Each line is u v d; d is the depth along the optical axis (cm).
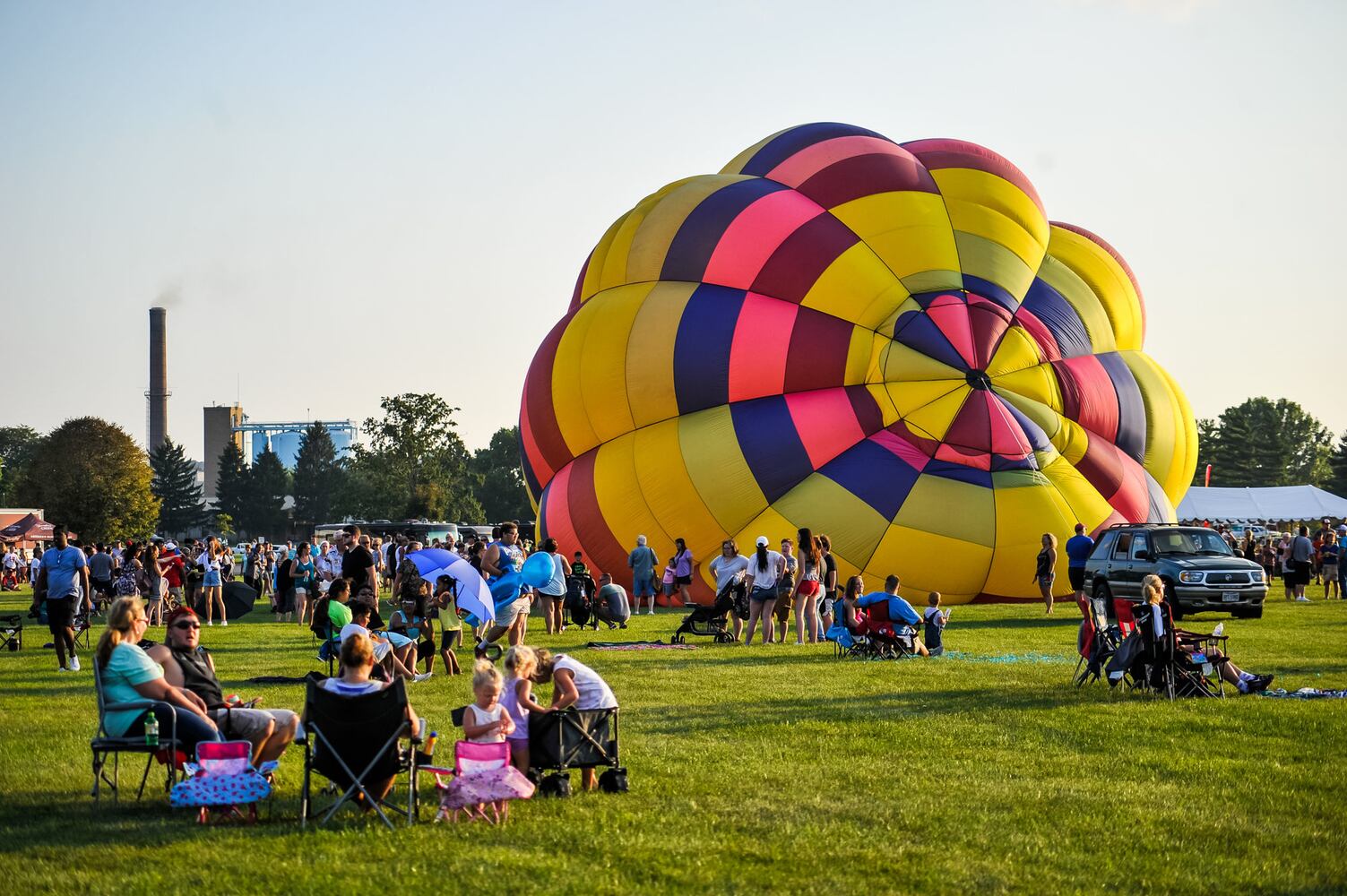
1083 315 2927
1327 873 715
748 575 2130
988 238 2853
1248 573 2355
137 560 2677
